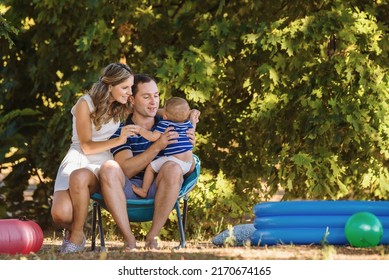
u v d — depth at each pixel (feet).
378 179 60.49
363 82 56.59
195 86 59.26
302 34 57.57
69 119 61.98
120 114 39.22
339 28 56.85
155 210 38.09
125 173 38.78
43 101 71.00
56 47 66.33
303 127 58.59
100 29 60.80
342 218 38.58
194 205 59.93
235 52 62.39
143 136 38.19
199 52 59.72
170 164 38.09
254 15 63.46
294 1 62.75
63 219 37.35
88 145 38.04
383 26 58.75
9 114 65.72
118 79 38.27
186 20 64.34
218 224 60.95
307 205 38.70
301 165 57.52
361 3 62.03
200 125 63.62
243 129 65.00
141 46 64.13
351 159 60.34
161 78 59.36
